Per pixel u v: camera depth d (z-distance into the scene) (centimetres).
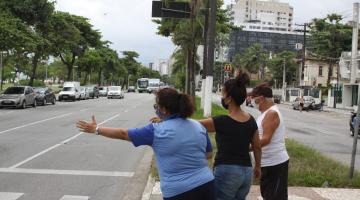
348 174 998
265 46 13812
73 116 2912
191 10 3177
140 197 884
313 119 3806
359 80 5900
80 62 8869
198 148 444
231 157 491
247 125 498
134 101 5591
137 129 448
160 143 439
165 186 439
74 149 1492
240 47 13700
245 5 14925
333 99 6406
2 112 3256
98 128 456
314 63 8438
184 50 3906
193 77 3788
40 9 3956
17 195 883
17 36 3619
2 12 3725
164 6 3156
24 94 3791
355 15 5550
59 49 5125
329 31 7500
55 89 8475
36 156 1338
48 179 1034
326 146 1834
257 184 935
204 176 440
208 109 2464
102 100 5922
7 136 1811
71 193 910
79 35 5672
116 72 11381
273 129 570
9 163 1220
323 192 903
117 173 1118
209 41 2470
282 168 581
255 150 515
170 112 452
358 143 1992
